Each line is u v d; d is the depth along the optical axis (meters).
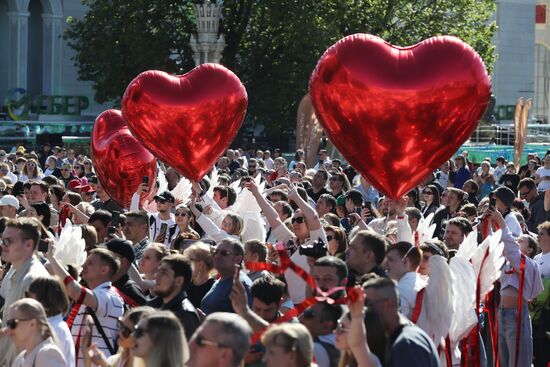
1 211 23.12
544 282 20.80
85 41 84.75
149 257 16.97
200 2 81.12
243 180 32.34
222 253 15.30
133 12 82.00
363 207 23.56
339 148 17.31
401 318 11.83
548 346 20.80
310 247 15.56
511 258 19.33
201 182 27.98
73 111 112.25
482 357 17.09
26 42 111.56
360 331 10.91
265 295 13.23
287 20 79.56
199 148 21.12
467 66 16.41
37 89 116.94
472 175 52.62
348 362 11.37
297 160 55.84
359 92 16.44
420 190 35.06
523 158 77.69
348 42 16.72
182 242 19.81
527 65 149.12
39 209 23.12
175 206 25.42
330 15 79.50
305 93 83.31
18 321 12.42
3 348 14.03
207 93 20.98
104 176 27.47
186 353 10.69
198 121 20.92
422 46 16.64
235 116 21.22
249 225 20.42
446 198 27.69
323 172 31.83
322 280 12.68
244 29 84.56
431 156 16.84
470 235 16.62
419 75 16.38
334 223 20.91
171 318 10.69
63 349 13.35
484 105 16.69
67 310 14.28
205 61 77.12
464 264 15.20
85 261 15.34
